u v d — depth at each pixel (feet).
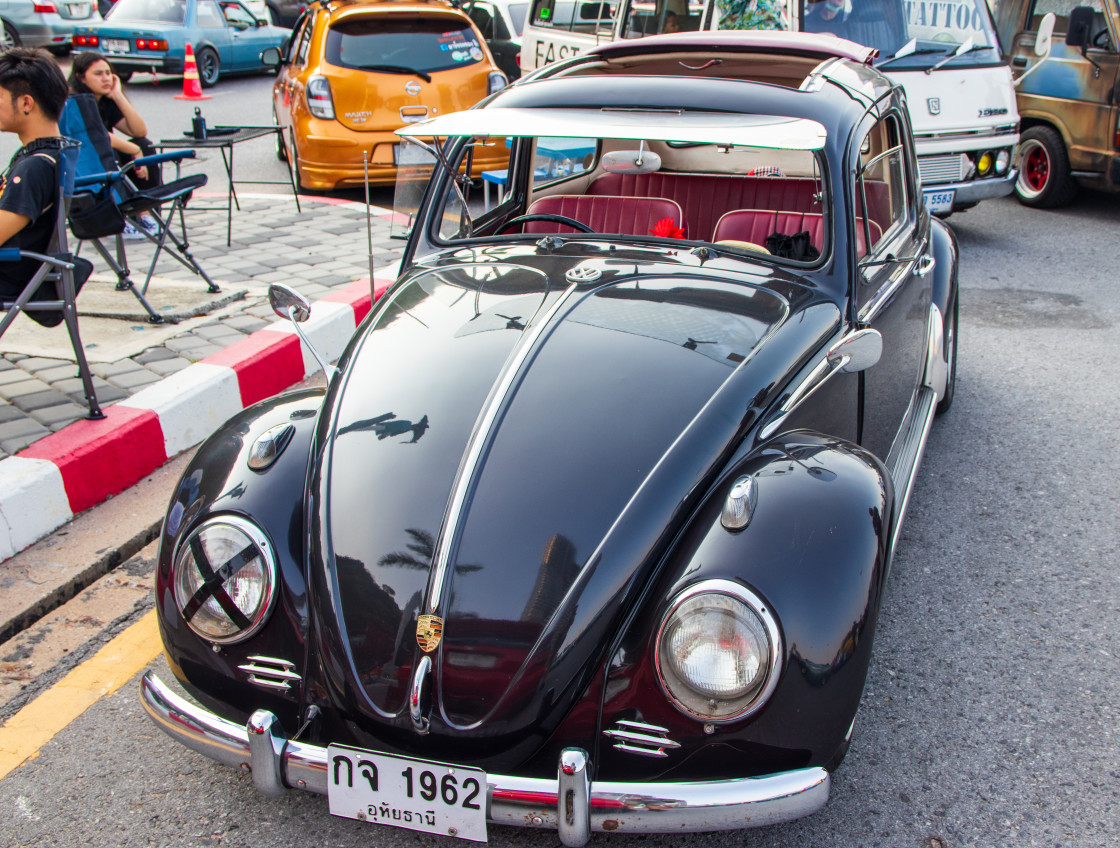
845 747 7.07
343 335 18.26
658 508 7.29
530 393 8.01
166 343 16.94
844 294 9.84
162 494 13.30
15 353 16.40
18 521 11.84
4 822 8.27
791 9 24.09
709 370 8.26
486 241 11.00
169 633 7.69
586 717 6.94
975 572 11.87
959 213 30.66
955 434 15.65
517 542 7.14
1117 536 12.64
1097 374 17.98
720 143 9.54
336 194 30.22
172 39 52.70
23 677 10.11
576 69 12.05
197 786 8.69
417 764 6.77
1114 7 28.12
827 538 6.92
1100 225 28.91
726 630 6.50
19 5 60.23
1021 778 8.61
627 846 7.89
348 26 28.04
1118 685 9.82
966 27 25.94
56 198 13.52
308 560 7.54
